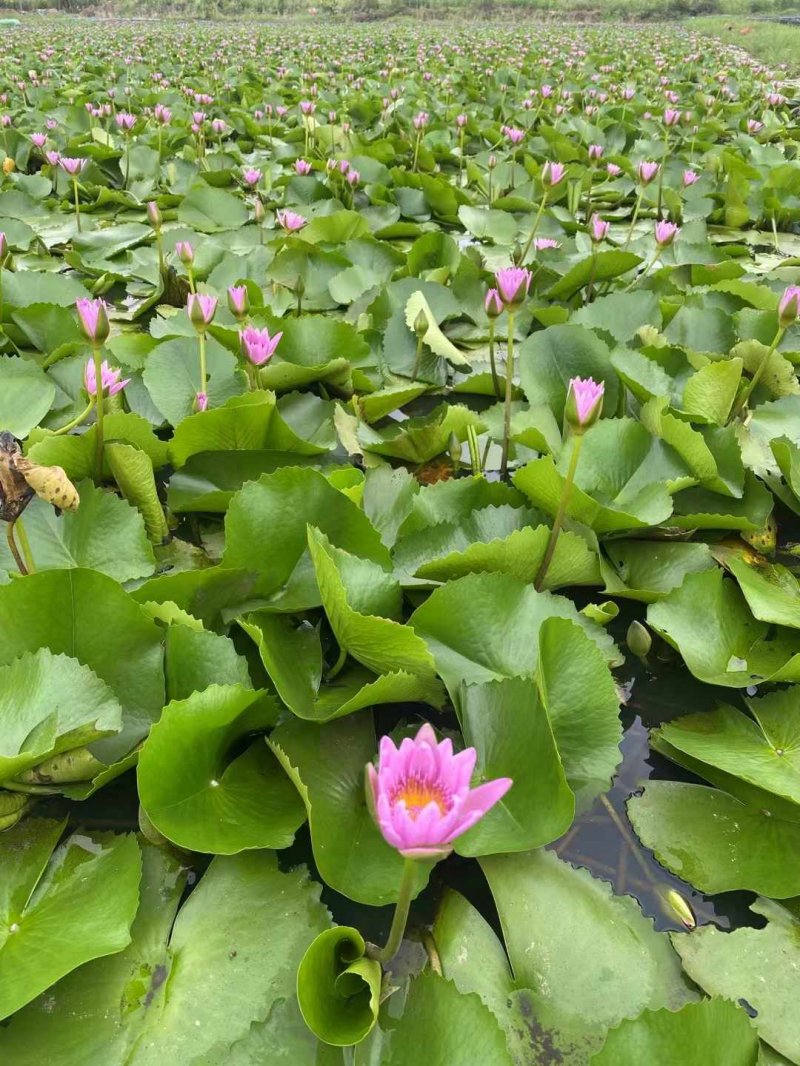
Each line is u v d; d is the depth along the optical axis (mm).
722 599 1187
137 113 5527
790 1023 754
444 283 2369
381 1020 725
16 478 938
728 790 965
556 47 11625
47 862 850
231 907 813
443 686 1017
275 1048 706
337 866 834
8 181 3473
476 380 1862
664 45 12852
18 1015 731
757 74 8477
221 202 3264
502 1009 760
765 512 1393
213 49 10664
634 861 911
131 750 933
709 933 824
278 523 1109
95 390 1283
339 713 927
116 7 25141
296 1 24328
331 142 4438
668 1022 688
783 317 1552
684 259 2814
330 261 2381
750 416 1623
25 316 1869
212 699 848
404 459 1604
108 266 2625
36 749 816
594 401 1043
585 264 2217
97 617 958
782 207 3406
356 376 1771
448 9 22906
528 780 891
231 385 1621
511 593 1068
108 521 1194
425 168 4172
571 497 1234
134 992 754
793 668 1021
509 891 841
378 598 1069
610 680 981
